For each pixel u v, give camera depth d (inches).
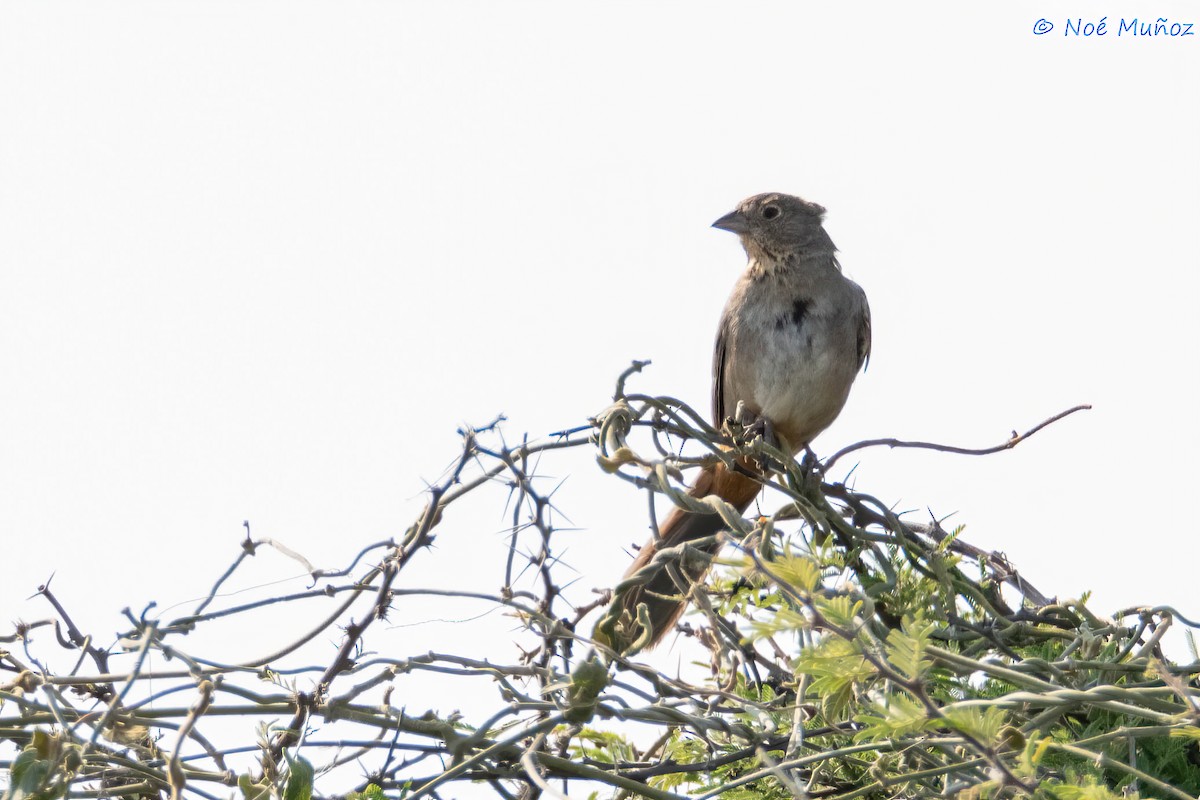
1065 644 293.4
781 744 254.2
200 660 244.5
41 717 232.7
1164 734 220.7
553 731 269.6
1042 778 209.6
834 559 298.8
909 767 238.1
